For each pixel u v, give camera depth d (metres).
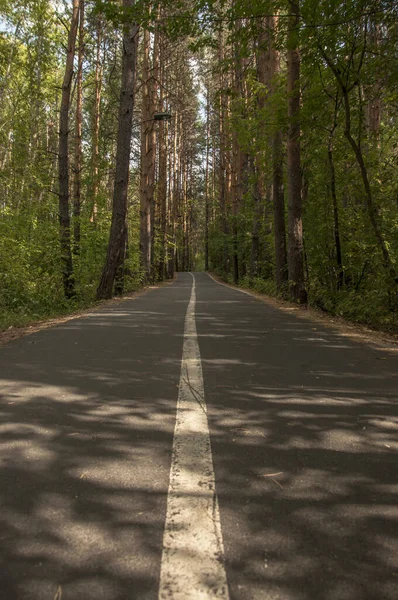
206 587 1.73
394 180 10.87
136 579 1.77
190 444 3.10
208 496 2.41
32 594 1.69
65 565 1.85
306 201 14.24
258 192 26.52
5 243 14.55
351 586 1.73
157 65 26.53
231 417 3.64
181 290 23.30
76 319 9.89
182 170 58.16
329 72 11.43
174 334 7.81
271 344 6.92
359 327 9.49
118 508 2.28
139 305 13.64
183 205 59.38
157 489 2.48
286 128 13.49
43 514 2.23
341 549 1.96
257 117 17.03
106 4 9.26
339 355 6.11
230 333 7.98
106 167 22.95
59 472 2.68
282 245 17.42
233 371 5.14
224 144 36.62
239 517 2.20
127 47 15.47
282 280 17.31
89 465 2.77
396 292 9.71
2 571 1.81
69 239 15.70
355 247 12.14
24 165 21.58
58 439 3.18
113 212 16.16
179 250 70.69
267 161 17.52
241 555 1.91
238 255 35.81
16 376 4.87
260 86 16.91
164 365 5.42
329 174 12.98
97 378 4.80
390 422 3.56
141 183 27.28
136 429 3.37
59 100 30.98
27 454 2.93
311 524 2.15
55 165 25.36
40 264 15.11
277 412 3.77
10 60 24.86
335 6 8.55
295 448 3.05
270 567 1.84
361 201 12.70
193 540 2.01
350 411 3.81
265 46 10.73
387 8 8.80
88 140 27.61
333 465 2.80
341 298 12.23
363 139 11.32
